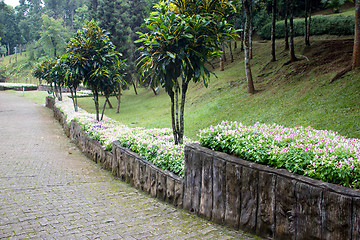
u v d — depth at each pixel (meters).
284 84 14.08
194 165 4.49
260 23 29.11
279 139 4.19
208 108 15.02
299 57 16.98
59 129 16.12
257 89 15.10
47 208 4.55
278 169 3.47
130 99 28.47
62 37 51.69
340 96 10.13
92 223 3.95
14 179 6.48
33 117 20.45
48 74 25.61
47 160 8.94
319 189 3.00
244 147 3.99
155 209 4.72
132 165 6.36
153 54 5.63
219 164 4.06
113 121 11.77
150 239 3.42
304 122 9.34
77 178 7.02
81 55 10.67
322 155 3.36
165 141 6.60
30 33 78.12
